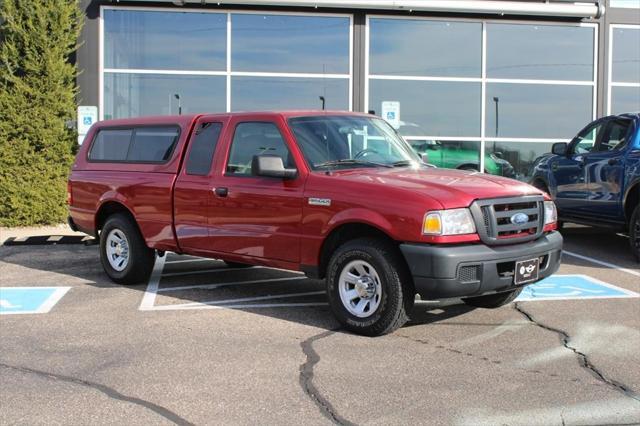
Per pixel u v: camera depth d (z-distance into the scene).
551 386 4.41
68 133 12.66
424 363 4.87
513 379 4.55
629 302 6.75
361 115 6.93
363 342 5.40
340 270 5.66
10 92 12.27
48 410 4.05
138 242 7.52
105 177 7.81
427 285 5.19
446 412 4.00
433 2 13.88
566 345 5.30
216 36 14.12
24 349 5.25
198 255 6.92
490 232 5.40
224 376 4.62
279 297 7.00
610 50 14.97
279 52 14.21
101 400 4.21
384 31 14.36
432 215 5.20
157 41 14.05
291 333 5.66
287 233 6.05
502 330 5.75
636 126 9.17
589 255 9.65
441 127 14.59
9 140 12.16
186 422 3.88
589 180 9.90
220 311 6.42
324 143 6.29
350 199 5.61
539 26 14.73
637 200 8.98
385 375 4.62
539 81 14.81
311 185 5.91
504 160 14.80
